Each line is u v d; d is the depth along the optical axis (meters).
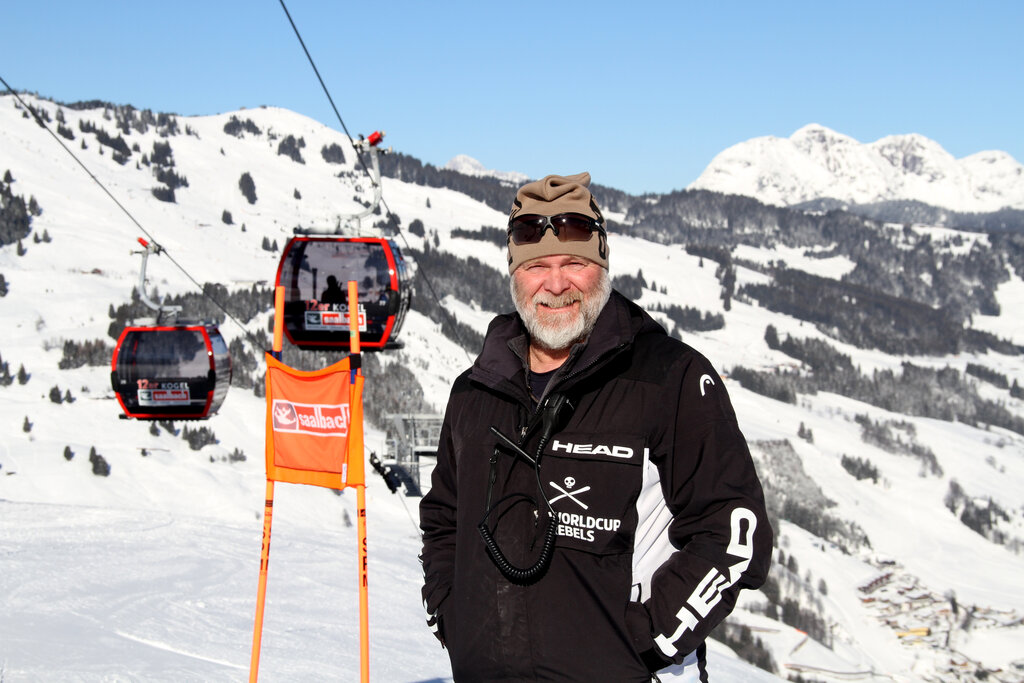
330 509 64.25
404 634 9.38
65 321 139.50
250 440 92.19
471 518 2.18
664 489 2.05
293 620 9.45
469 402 2.34
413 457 16.78
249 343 130.38
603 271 2.22
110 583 10.33
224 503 70.50
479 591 2.10
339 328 8.35
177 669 6.14
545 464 2.07
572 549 2.01
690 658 2.18
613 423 2.05
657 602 1.95
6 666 5.65
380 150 8.57
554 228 2.18
